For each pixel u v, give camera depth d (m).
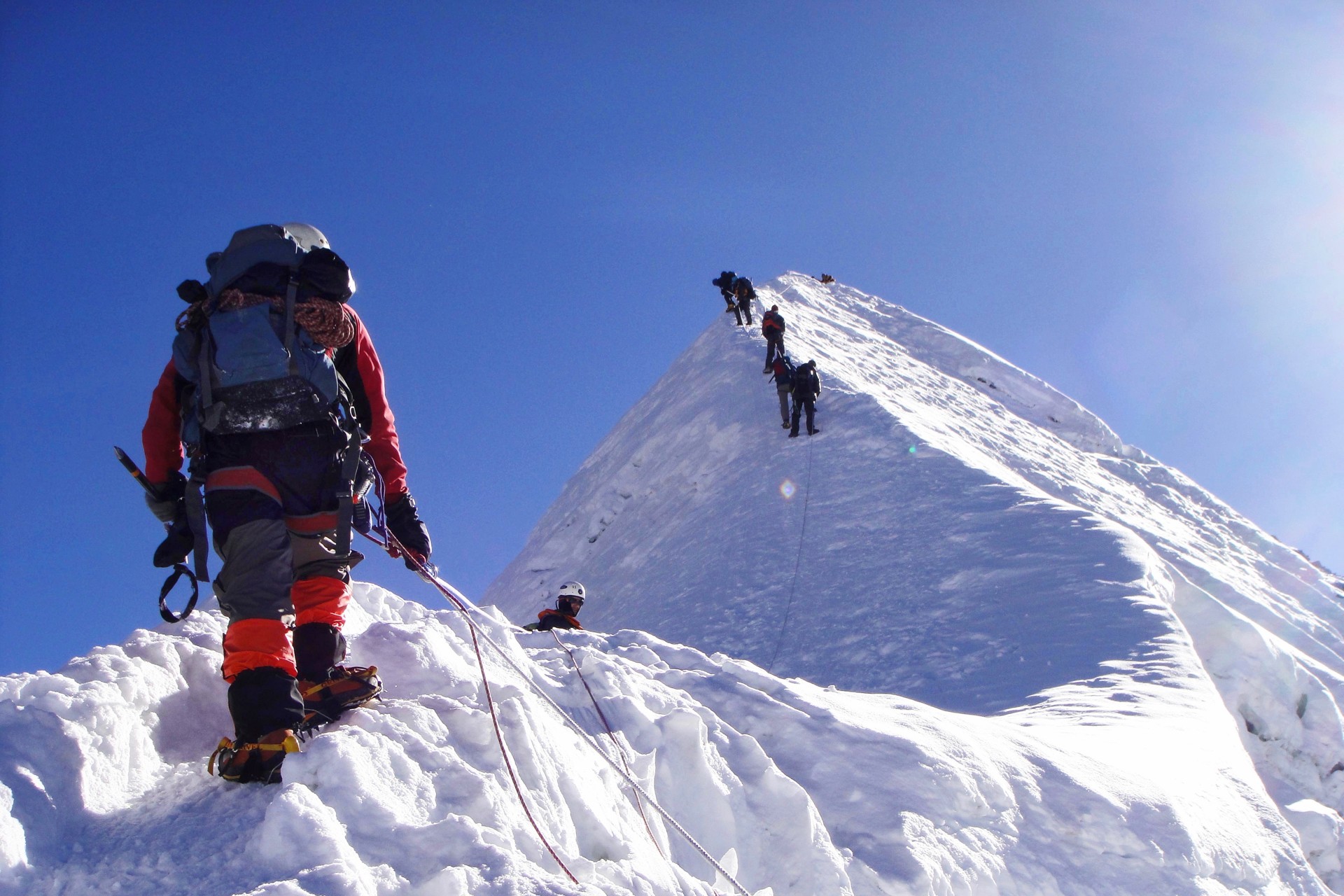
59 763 2.40
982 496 14.93
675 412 25.94
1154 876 3.97
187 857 2.21
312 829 2.18
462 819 2.33
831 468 17.84
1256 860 4.68
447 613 4.24
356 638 3.51
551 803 2.74
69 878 2.12
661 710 3.84
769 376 23.69
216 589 2.79
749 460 19.81
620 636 4.89
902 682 10.05
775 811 3.47
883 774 3.80
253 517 2.74
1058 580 11.23
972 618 11.05
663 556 18.02
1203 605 11.20
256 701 2.58
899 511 15.20
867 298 40.97
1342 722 10.24
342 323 2.83
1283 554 23.70
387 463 3.11
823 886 3.26
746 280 29.86
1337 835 6.89
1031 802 4.07
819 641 11.88
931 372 30.77
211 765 2.65
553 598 21.20
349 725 2.71
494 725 2.81
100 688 2.67
